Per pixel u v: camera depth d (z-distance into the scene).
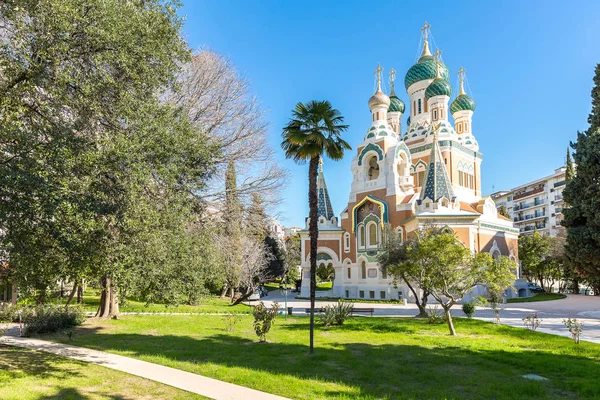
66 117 12.58
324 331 19.98
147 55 12.79
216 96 27.30
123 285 13.67
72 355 13.59
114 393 9.43
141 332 18.84
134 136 12.54
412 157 50.00
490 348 15.54
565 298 46.94
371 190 46.72
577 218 26.69
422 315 26.31
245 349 14.98
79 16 10.80
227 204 27.47
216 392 9.57
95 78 11.61
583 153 26.02
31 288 11.66
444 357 13.94
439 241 19.12
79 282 14.22
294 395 9.36
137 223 12.02
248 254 39.62
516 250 49.25
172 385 10.12
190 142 15.27
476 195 51.19
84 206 10.17
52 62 11.11
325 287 70.00
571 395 9.93
